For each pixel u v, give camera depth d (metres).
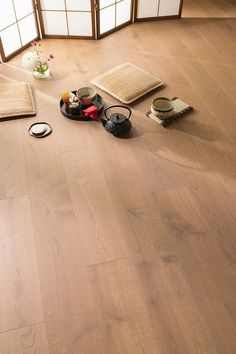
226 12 4.06
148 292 1.77
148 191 2.22
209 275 1.84
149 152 2.46
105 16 3.48
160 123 2.65
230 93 2.95
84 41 3.56
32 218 2.07
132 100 2.80
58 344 1.60
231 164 2.38
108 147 2.49
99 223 2.05
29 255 1.91
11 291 1.77
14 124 2.65
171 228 2.03
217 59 3.34
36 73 3.09
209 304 1.73
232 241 1.97
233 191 2.22
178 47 3.49
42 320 1.68
